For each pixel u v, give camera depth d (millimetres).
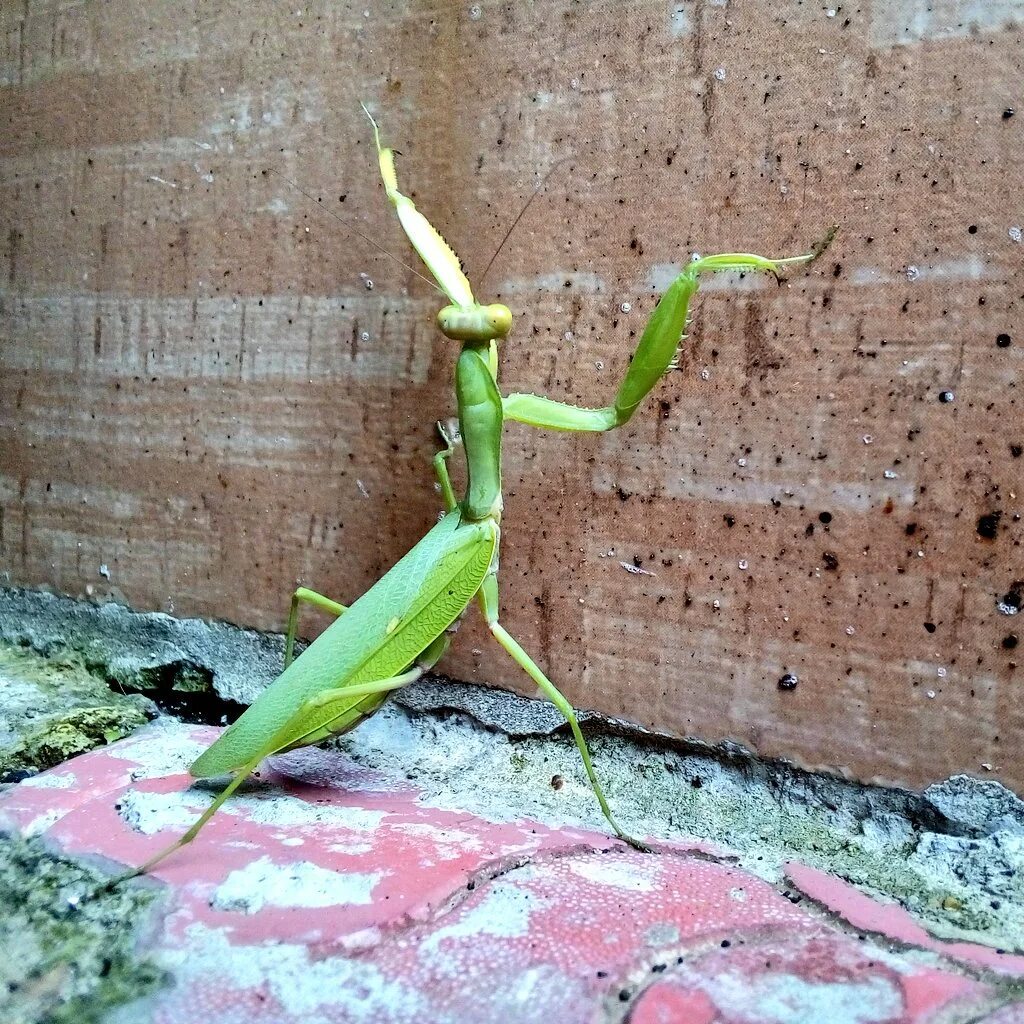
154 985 88
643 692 135
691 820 128
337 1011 84
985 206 111
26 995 87
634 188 128
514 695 144
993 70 109
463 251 140
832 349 119
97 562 175
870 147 115
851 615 121
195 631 167
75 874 105
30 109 172
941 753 118
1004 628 114
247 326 157
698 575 130
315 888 101
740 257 104
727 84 122
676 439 129
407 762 146
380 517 150
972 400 113
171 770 133
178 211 161
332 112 148
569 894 102
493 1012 83
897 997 85
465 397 117
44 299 175
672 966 89
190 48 157
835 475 121
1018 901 108
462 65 138
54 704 162
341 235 149
